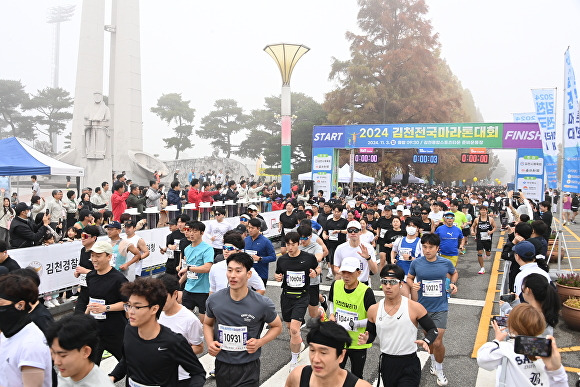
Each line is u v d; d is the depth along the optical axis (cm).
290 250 648
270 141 6262
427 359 686
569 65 1002
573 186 1010
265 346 742
